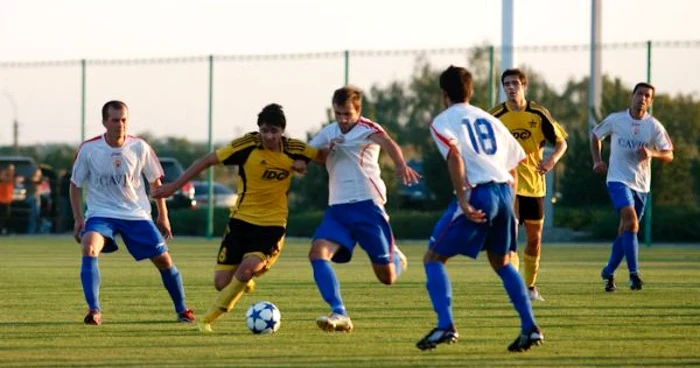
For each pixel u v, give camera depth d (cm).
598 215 6688
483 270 4319
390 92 9431
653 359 2044
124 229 2625
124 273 4128
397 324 2566
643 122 3472
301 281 3744
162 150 8681
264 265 2428
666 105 6394
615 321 2628
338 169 2423
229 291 2409
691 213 6231
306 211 7012
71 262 4706
